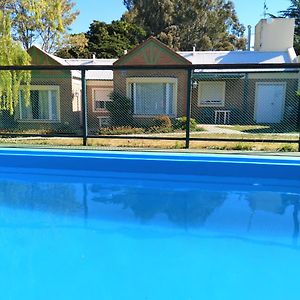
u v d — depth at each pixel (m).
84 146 7.14
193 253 3.13
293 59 17.16
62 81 14.31
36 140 8.38
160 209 4.30
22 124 12.76
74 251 3.18
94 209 4.29
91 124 15.66
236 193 4.94
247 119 15.41
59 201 4.61
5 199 4.68
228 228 3.70
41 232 3.60
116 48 31.73
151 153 6.06
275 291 2.55
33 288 2.57
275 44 18.50
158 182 5.54
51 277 2.73
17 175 6.02
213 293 2.52
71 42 27.05
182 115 14.88
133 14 40.94
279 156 5.79
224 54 18.22
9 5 13.15
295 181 5.34
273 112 15.36
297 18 37.91
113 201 4.62
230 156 5.66
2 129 12.02
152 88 14.66
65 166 6.00
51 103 14.37
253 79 15.30
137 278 2.72
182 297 2.48
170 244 3.32
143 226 3.77
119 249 3.21
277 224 3.80
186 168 5.61
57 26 13.04
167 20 39.97
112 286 2.61
